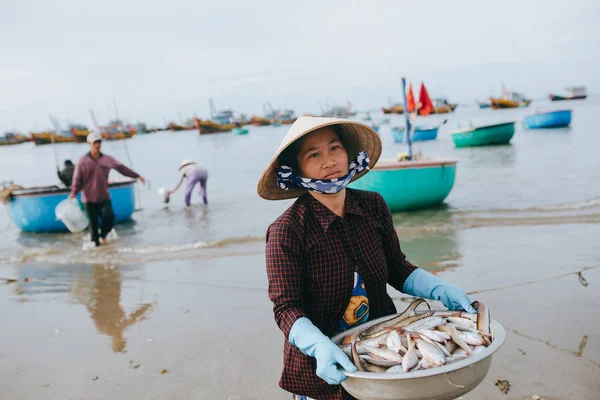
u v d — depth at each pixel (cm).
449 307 193
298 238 174
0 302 552
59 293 572
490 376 314
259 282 555
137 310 491
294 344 165
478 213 865
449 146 2811
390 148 2909
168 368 360
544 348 344
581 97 13188
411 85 1020
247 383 330
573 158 1577
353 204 183
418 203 920
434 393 146
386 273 190
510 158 1767
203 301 502
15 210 1027
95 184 832
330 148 178
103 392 332
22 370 375
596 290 443
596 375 306
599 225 688
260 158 2745
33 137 9850
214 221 1009
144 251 772
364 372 148
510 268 525
